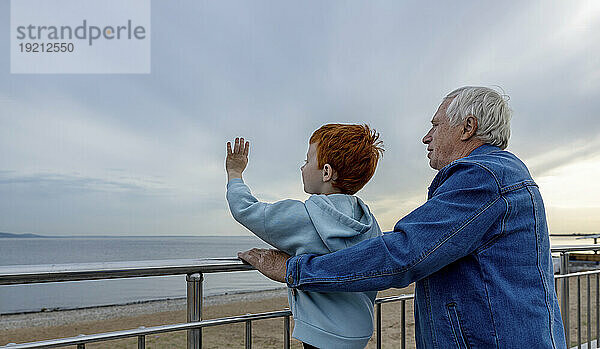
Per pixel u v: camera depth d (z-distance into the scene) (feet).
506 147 5.03
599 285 11.81
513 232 4.31
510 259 4.27
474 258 4.31
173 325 4.71
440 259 4.13
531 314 4.21
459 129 4.91
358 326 4.90
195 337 4.92
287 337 5.66
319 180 5.20
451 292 4.41
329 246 4.65
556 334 4.39
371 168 5.16
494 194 4.25
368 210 5.25
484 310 4.22
